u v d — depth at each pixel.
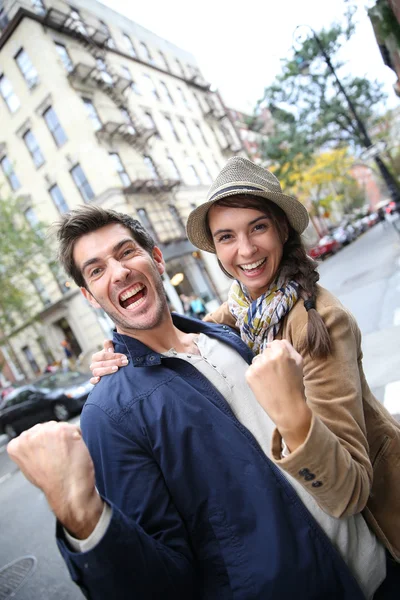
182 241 19.14
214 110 27.30
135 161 17.77
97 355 1.16
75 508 0.72
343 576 0.92
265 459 1.00
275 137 23.09
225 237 1.35
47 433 0.74
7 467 8.38
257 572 0.89
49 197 16.88
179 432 0.96
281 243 1.36
